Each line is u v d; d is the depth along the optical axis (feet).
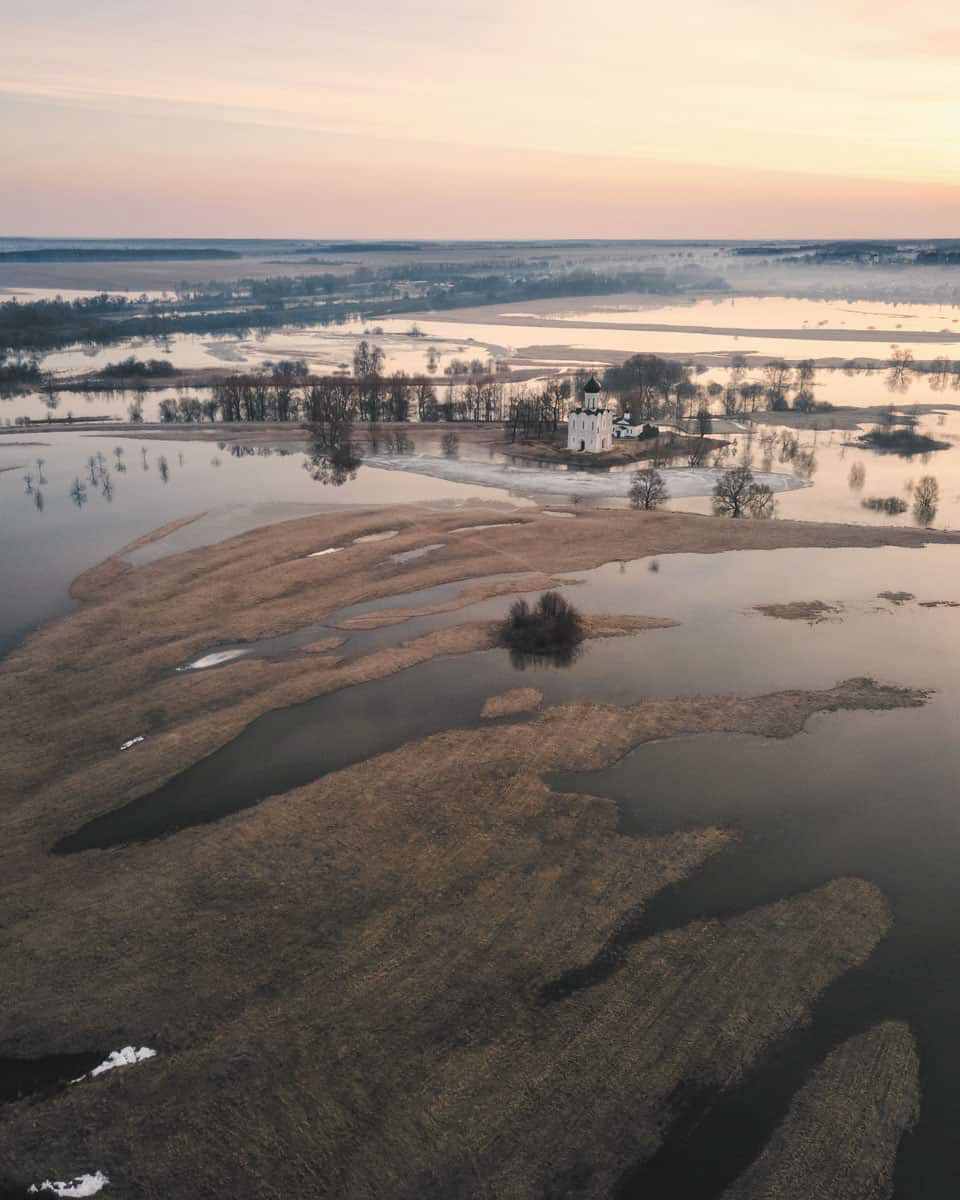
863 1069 98.78
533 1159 88.58
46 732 176.96
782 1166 88.33
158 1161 89.10
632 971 111.96
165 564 274.98
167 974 112.06
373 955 114.52
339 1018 104.83
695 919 121.39
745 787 153.07
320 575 263.70
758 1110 94.12
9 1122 93.71
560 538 295.48
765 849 136.46
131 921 121.60
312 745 168.66
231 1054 100.27
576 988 109.40
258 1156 89.20
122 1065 99.66
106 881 130.62
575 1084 96.32
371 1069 98.02
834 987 110.01
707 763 160.45
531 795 149.79
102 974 112.37
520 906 123.44
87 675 201.36
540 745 165.99
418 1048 100.68
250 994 108.68
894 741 167.94
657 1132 91.56
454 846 136.56
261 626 226.79
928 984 110.52
